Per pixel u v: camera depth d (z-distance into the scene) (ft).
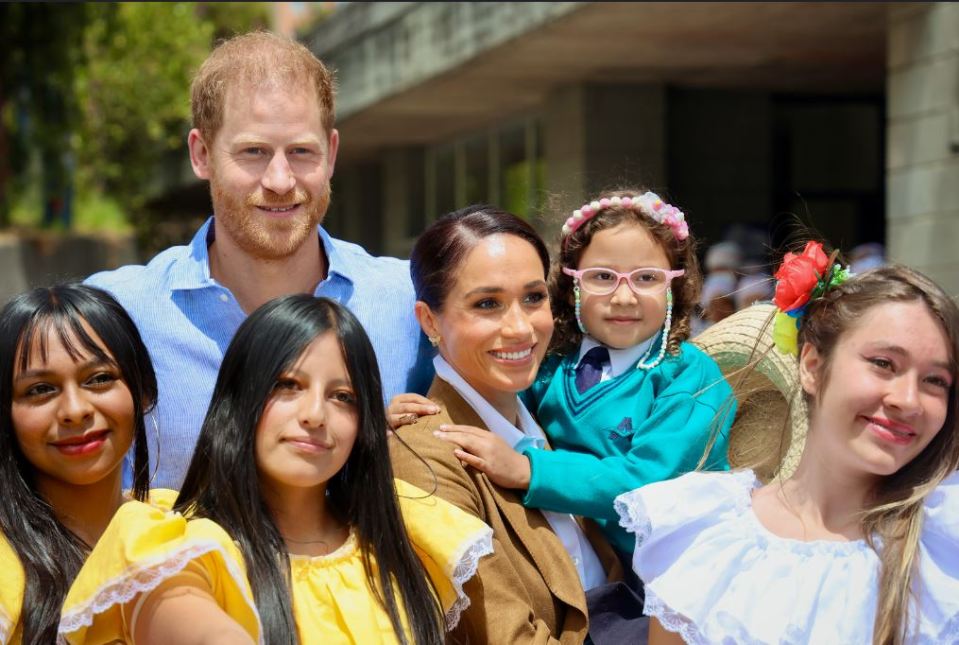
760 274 31.45
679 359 11.47
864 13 28.22
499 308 10.40
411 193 53.42
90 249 59.06
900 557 8.66
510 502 10.38
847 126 41.22
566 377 11.66
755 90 38.81
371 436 9.12
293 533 9.11
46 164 61.21
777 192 41.11
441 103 40.93
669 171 38.37
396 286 12.14
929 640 8.53
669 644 9.09
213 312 11.65
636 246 11.39
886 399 8.68
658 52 32.73
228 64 11.46
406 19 37.78
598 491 10.48
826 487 9.05
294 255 11.81
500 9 31.73
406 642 8.79
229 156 11.35
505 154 45.19
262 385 8.77
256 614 8.16
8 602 8.66
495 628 9.53
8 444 9.14
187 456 11.49
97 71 62.44
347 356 8.98
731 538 9.00
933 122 25.46
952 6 24.90
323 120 11.66
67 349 9.13
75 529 9.46
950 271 24.95
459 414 10.71
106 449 9.30
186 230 77.71
